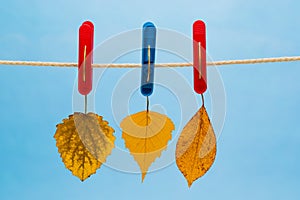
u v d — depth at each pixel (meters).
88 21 0.61
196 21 0.60
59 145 0.60
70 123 0.60
